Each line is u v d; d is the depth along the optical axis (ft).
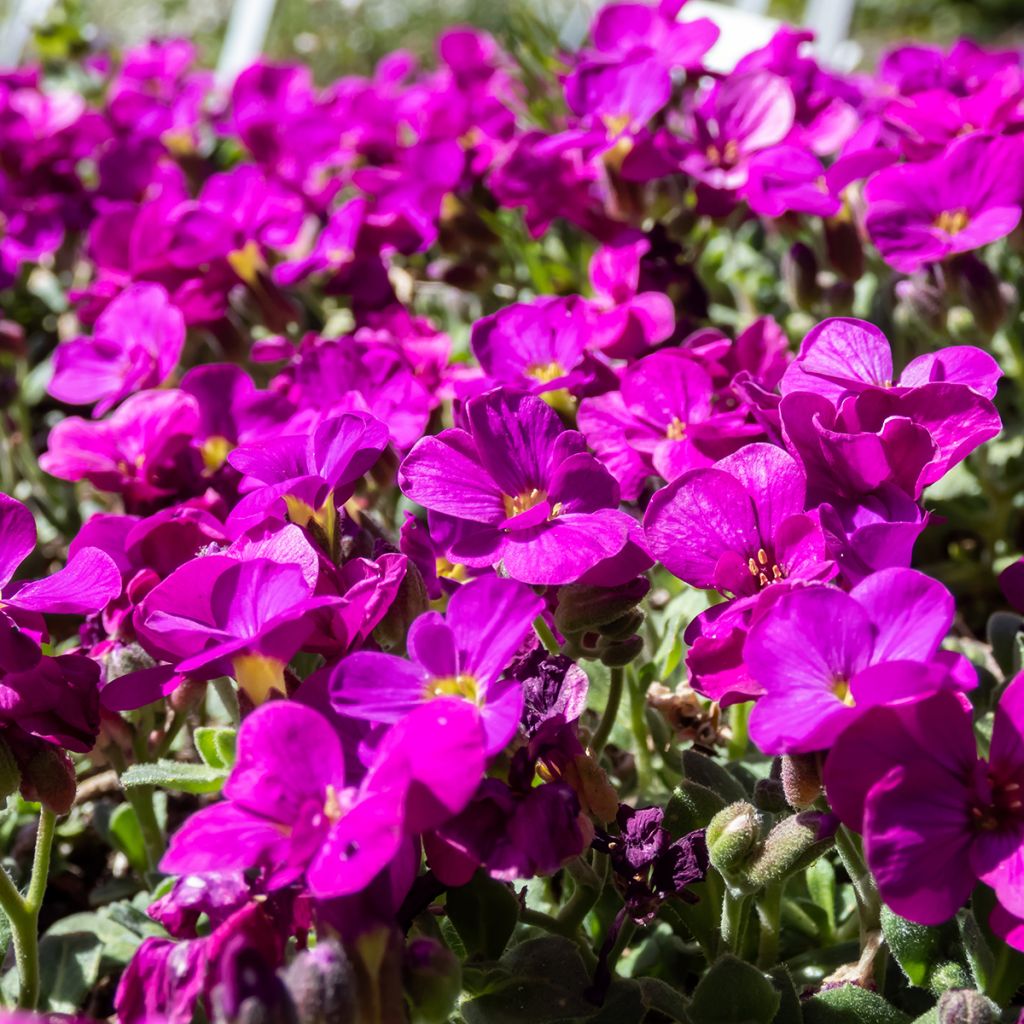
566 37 1.46
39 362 1.29
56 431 0.75
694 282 0.89
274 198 1.00
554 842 0.54
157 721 0.72
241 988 0.49
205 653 0.55
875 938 0.62
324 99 1.27
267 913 0.54
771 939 0.64
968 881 0.52
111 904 0.74
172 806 0.84
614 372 0.74
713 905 0.63
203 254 0.92
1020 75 0.93
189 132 1.34
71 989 0.70
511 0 1.38
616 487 0.60
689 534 0.59
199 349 1.03
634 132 0.88
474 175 1.03
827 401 0.60
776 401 0.64
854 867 0.60
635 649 0.64
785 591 0.55
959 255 0.84
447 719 0.51
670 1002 0.60
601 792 0.58
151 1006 0.54
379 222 0.95
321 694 0.56
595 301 0.86
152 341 0.83
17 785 0.59
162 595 0.57
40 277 1.41
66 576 0.61
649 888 0.58
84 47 1.68
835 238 0.90
